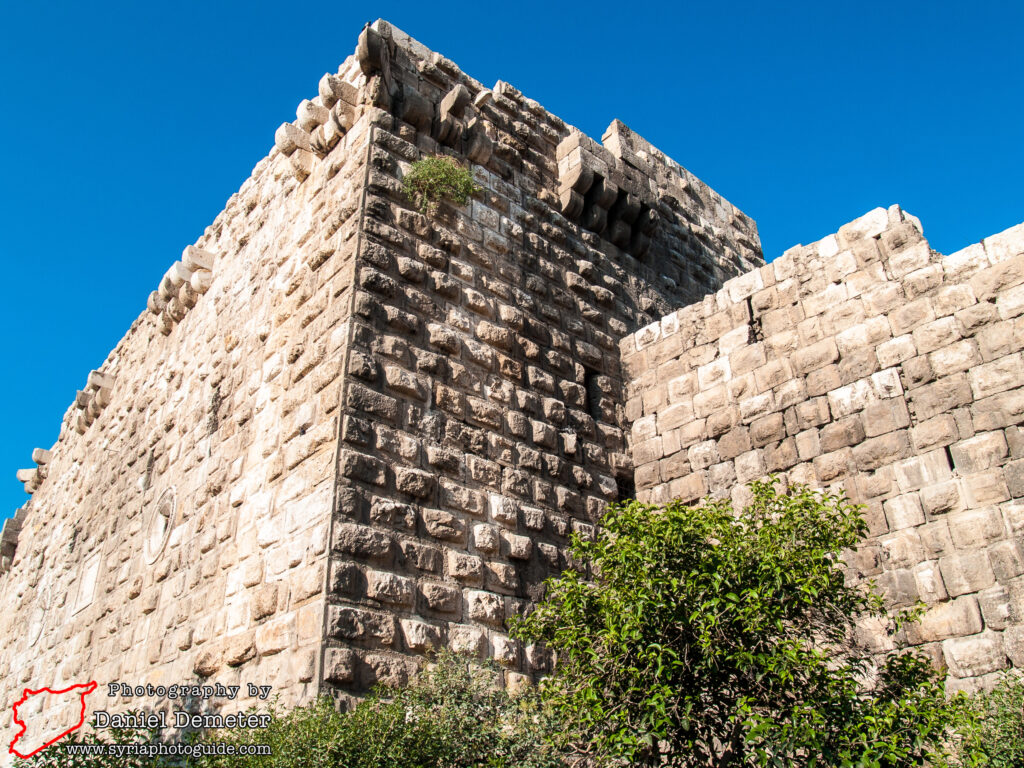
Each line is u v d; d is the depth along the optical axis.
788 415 12.11
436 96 13.94
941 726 7.14
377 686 8.87
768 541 7.96
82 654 16.38
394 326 11.27
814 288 12.47
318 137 13.47
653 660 7.66
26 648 20.45
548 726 8.38
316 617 9.05
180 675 11.81
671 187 18.08
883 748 6.84
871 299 11.77
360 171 12.20
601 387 14.03
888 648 10.03
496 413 11.92
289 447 11.05
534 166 15.09
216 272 16.66
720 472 12.65
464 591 10.29
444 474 10.84
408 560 9.93
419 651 9.51
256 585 10.60
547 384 12.97
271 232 14.49
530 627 8.84
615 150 16.94
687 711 7.35
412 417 10.86
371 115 12.66
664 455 13.45
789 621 8.32
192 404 15.35
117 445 19.11
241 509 11.87
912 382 10.98
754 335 13.03
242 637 10.41
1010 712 7.89
